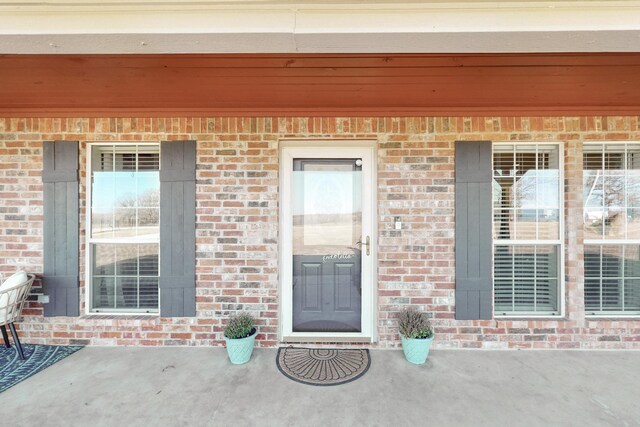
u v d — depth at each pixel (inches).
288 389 96.4
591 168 126.3
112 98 112.0
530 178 126.9
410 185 122.8
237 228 124.3
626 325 120.0
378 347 123.0
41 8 61.8
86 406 88.2
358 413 86.0
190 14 62.8
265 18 62.9
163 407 88.0
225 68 90.8
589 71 91.8
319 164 129.3
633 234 126.0
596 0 59.3
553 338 121.5
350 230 130.0
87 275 128.1
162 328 124.4
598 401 90.4
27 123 124.3
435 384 99.0
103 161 130.2
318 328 130.2
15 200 124.6
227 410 87.0
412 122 122.7
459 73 93.8
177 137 124.2
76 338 124.4
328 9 62.6
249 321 116.6
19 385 97.7
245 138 124.3
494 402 90.4
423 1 60.8
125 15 62.6
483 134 122.2
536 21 61.5
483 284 121.4
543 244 126.1
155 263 130.8
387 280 123.0
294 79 97.7
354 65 89.4
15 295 112.5
